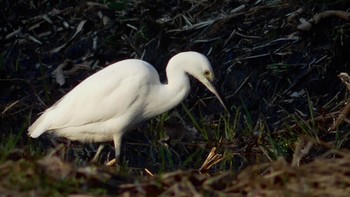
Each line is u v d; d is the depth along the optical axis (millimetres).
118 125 10953
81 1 15055
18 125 13031
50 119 10891
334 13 13305
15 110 13305
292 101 12961
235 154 12031
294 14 13789
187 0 14680
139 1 14750
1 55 14273
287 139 12086
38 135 10891
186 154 12445
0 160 7703
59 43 14531
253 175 7637
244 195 7410
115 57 14078
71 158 12227
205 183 7629
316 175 7406
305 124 12180
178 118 13023
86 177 7504
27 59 14336
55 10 14953
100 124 10930
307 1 13859
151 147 12656
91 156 12438
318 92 13000
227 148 12227
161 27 14227
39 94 13688
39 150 11352
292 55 13422
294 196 7070
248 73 13359
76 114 10812
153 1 14727
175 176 7758
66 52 14344
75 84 13812
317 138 11742
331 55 13180
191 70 10914
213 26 14094
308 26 13398
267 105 13008
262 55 13492
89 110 10797
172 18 14422
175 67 10914
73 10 14922
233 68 13461
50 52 14398
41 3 15172
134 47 14070
